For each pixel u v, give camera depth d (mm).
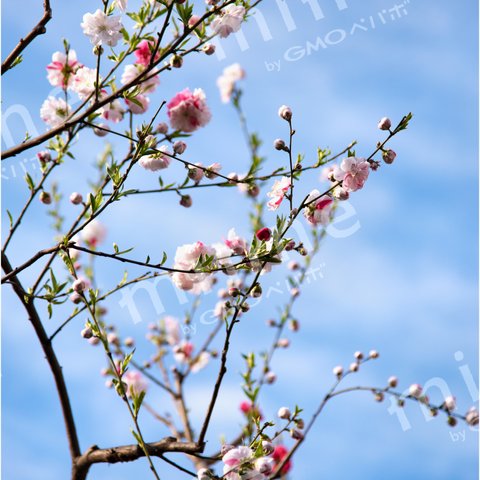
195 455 3688
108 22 3693
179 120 3814
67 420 3816
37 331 3783
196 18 3732
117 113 3816
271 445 3656
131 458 3719
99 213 3674
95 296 3693
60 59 3820
